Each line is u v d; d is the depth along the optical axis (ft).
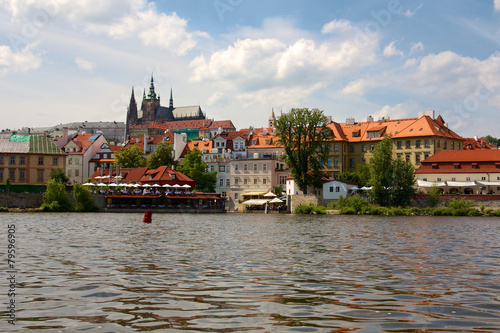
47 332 43.24
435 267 81.25
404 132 418.72
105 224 193.57
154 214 310.86
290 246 115.34
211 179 435.94
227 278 69.41
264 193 409.49
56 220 217.56
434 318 48.06
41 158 400.26
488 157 346.95
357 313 49.90
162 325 45.39
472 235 150.82
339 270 77.41
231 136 522.06
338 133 439.22
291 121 368.07
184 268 78.33
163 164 453.58
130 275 71.46
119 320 47.03
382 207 315.58
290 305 53.21
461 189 349.20
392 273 74.79
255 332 43.37
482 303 54.49
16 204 326.44
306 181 369.30
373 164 328.29
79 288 61.72
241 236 144.46
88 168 514.27
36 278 68.64
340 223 220.64
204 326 45.14
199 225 199.72
